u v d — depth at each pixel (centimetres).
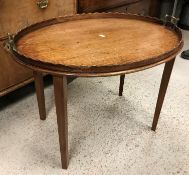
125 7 208
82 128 134
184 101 159
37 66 80
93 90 169
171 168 112
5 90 139
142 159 116
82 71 77
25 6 128
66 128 97
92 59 86
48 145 123
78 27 116
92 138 128
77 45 97
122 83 156
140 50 94
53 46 96
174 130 134
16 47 94
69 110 148
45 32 109
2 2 117
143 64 82
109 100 159
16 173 108
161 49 95
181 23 292
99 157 117
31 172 109
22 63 82
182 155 119
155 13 261
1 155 117
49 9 142
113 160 115
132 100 159
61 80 82
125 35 108
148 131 133
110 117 144
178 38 105
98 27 117
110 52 92
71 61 84
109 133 131
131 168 112
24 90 166
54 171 109
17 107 150
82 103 155
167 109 151
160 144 125
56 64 77
